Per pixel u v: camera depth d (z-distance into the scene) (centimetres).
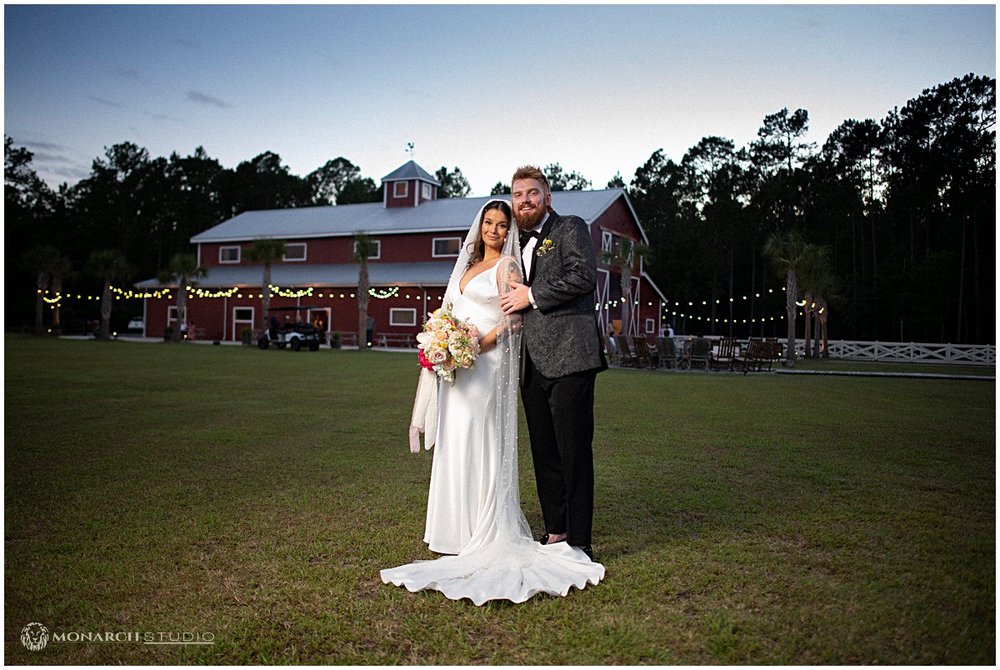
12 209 4981
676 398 1085
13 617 271
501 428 354
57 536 367
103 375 1323
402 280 3400
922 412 920
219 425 743
